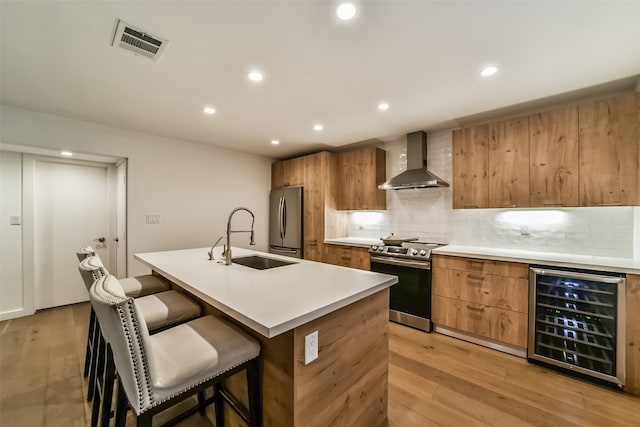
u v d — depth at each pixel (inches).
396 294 125.7
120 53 69.1
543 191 97.0
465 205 114.8
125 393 42.7
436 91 90.4
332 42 64.5
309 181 168.9
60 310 138.2
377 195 151.9
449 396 75.0
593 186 88.0
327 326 49.3
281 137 146.3
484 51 67.9
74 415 67.6
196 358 43.2
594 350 81.7
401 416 67.5
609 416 67.5
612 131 85.2
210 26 59.1
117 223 155.8
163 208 143.6
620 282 75.8
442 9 53.7
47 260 139.9
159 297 73.5
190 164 153.9
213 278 64.9
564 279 86.0
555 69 76.4
